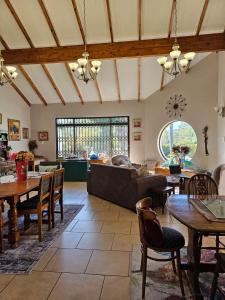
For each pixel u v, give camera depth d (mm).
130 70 7262
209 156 6918
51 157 9328
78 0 4988
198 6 5156
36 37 5973
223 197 2799
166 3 5074
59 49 6117
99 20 5473
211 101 6832
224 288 2273
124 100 9023
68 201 5543
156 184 4820
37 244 3277
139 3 5008
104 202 5422
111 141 9266
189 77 7406
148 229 2170
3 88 7590
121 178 4961
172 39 5785
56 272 2598
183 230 3734
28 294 2244
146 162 8555
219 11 5270
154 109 8438
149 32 5855
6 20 5535
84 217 4395
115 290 2287
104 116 9180
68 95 8703
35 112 9336
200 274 2529
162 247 2135
